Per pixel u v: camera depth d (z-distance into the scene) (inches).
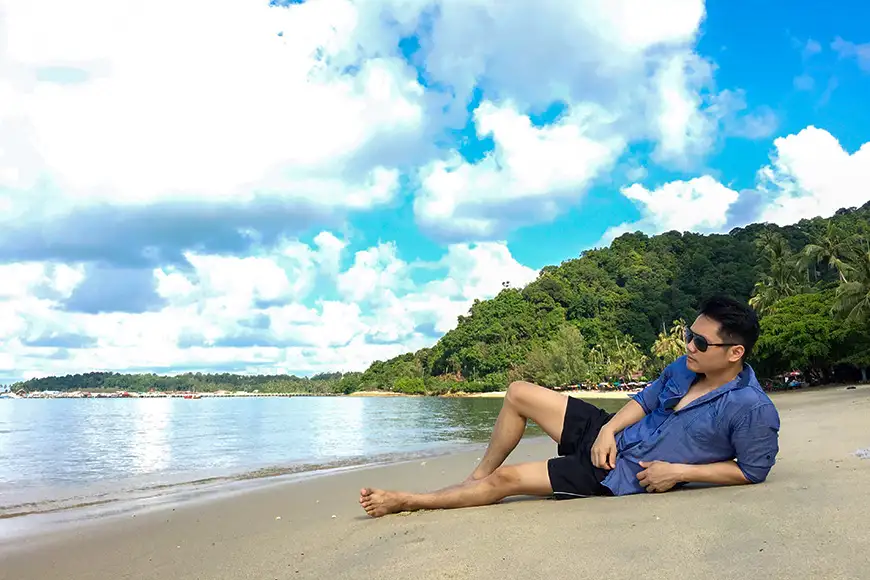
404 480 301.4
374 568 97.1
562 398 143.3
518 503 138.3
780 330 1609.3
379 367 7253.9
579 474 134.0
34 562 153.2
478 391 4854.8
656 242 5521.7
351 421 1326.3
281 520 194.2
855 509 96.4
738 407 122.1
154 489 312.3
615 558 85.7
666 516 106.0
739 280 4252.0
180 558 143.0
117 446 657.6
